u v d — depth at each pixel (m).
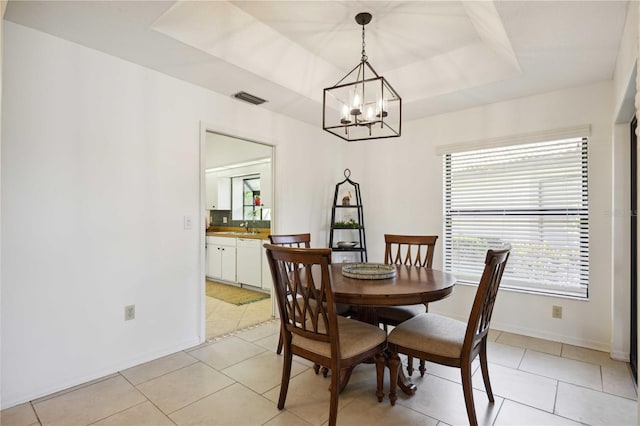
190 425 1.80
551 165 3.06
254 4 2.37
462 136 3.56
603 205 2.79
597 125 2.81
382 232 4.19
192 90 2.90
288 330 1.94
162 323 2.69
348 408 1.96
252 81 2.84
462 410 1.94
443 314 3.66
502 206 3.33
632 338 2.54
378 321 2.45
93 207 2.31
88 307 2.29
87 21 1.99
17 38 2.00
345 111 2.23
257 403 2.01
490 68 2.82
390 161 4.13
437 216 3.74
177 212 2.79
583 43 2.13
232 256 5.14
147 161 2.60
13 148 1.98
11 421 1.82
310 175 4.13
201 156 2.95
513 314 3.21
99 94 2.34
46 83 2.11
